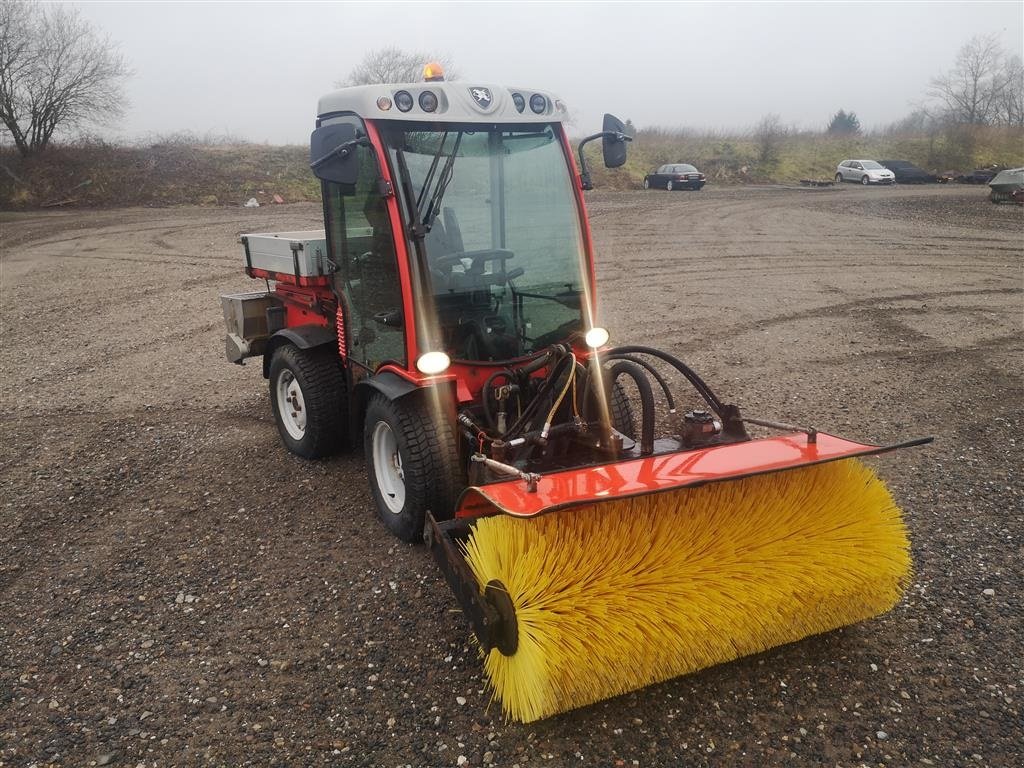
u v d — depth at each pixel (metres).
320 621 3.62
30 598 3.92
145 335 10.12
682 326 10.05
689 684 3.11
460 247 4.07
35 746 2.87
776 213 24.17
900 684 3.08
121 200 29.19
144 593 3.92
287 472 5.39
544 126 4.29
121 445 6.08
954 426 6.09
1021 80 52.31
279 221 22.92
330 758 2.77
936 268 14.27
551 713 2.77
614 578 2.86
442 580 3.92
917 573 3.89
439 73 4.44
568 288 4.37
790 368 7.95
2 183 29.25
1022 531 4.31
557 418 4.04
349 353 4.80
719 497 3.17
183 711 3.04
